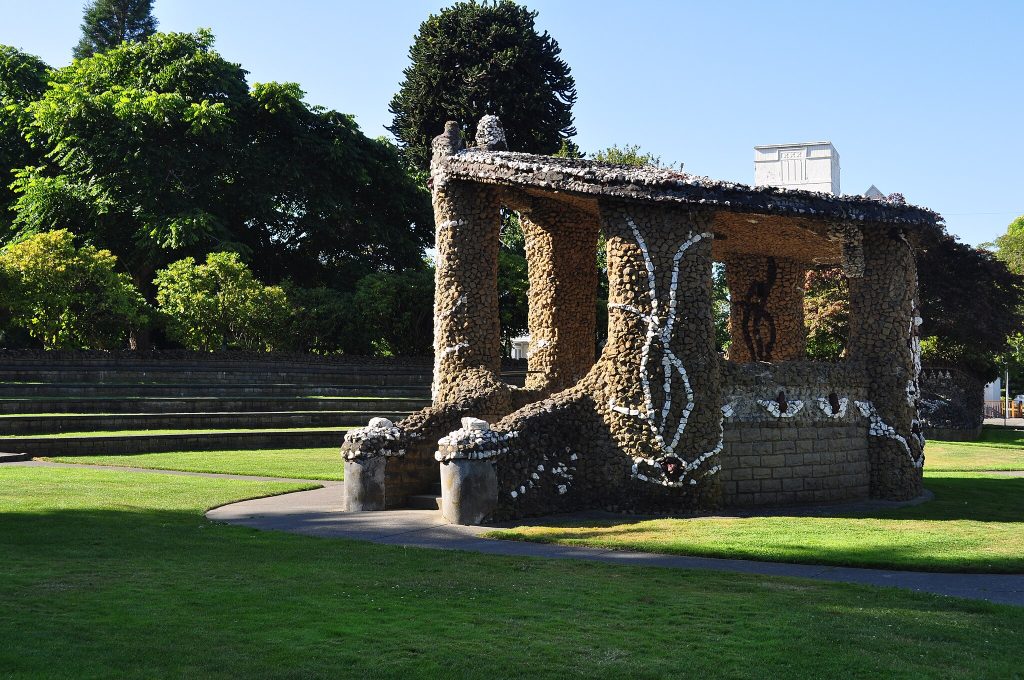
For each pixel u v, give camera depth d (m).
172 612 8.37
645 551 12.90
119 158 44.91
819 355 44.09
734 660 7.41
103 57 52.12
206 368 37.69
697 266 17.09
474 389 18.89
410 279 46.66
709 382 16.92
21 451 24.58
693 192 16.67
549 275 22.27
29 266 36.84
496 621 8.51
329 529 14.62
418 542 13.55
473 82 52.31
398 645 7.59
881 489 19.08
